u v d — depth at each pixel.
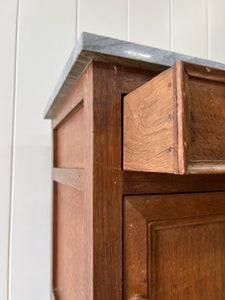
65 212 0.52
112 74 0.32
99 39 0.29
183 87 0.22
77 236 0.40
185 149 0.21
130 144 0.30
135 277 0.31
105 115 0.31
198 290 0.36
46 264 0.72
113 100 0.32
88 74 0.32
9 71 0.70
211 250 0.37
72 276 0.44
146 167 0.26
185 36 0.94
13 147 0.70
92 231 0.30
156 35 0.89
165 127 0.23
